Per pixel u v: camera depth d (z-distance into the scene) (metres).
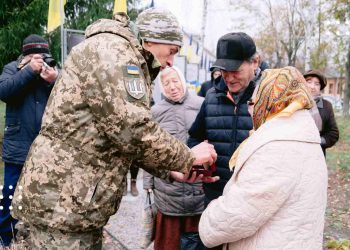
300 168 1.52
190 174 2.03
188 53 16.06
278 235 1.53
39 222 1.70
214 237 1.62
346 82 21.70
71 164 1.66
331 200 5.84
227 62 2.13
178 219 2.97
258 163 1.53
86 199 1.65
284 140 1.53
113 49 1.59
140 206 5.10
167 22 1.83
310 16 13.03
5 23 8.54
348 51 21.30
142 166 2.01
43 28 9.02
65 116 1.66
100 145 1.66
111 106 1.55
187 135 3.10
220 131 2.39
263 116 1.66
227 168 2.37
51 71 3.29
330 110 4.19
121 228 4.30
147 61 1.79
